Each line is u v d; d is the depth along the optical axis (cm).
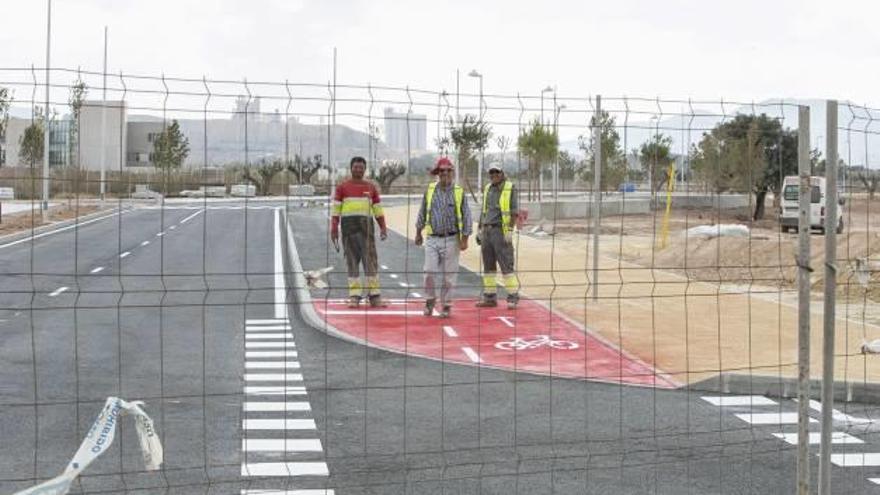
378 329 1410
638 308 1600
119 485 679
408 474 716
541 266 2333
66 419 864
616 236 3553
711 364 1138
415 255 2770
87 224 3841
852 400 1002
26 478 691
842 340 1302
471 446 800
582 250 2859
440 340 1323
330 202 1577
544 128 1178
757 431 866
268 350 1258
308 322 1485
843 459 783
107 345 1277
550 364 1025
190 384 1039
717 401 985
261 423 867
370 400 966
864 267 1226
